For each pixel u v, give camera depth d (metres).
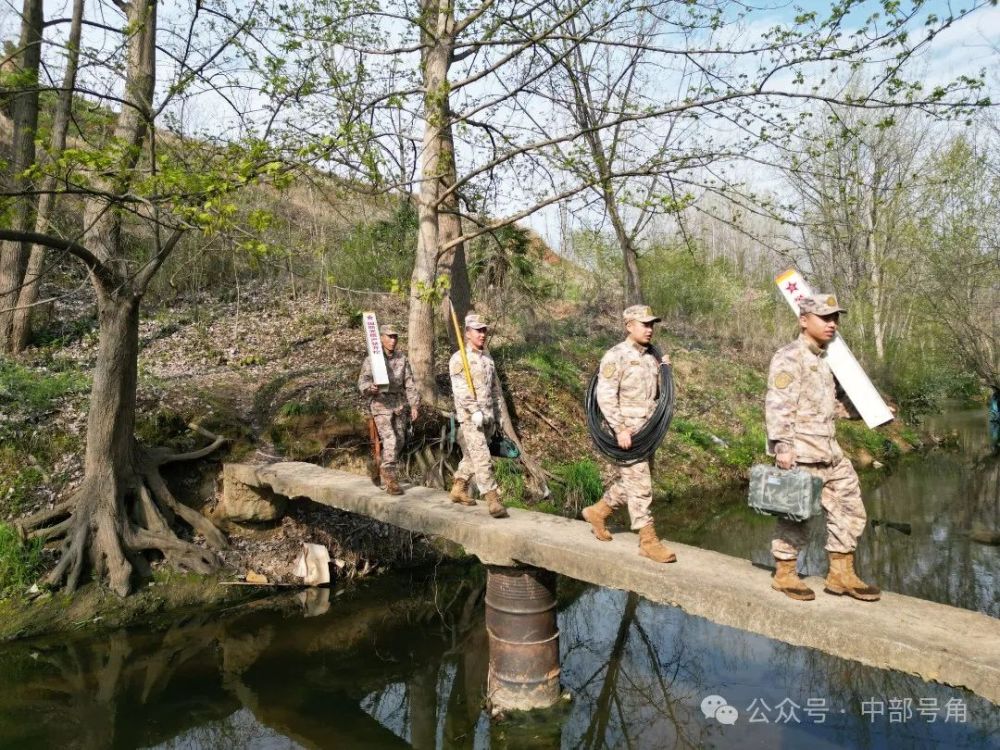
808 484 3.97
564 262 20.80
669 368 4.89
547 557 5.41
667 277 21.88
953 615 4.05
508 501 10.51
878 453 17.88
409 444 10.27
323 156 6.95
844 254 21.19
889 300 22.30
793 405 4.09
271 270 14.85
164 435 9.27
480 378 6.17
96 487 8.00
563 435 13.09
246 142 6.93
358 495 7.33
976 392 29.25
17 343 11.12
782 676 6.81
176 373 11.14
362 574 9.01
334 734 5.90
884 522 12.15
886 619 3.98
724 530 11.56
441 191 10.88
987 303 19.45
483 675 6.86
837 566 4.37
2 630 6.98
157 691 6.39
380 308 14.62
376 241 14.30
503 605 5.85
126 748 5.57
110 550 7.78
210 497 9.14
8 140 12.62
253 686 6.56
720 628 8.04
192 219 6.22
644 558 5.06
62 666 6.71
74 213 13.73
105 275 7.78
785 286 4.33
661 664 7.12
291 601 8.27
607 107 9.56
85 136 8.06
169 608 7.75
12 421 8.88
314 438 10.16
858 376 4.14
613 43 8.44
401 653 7.26
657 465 13.90
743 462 15.09
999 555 10.34
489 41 9.18
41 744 5.55
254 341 12.75
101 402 8.06
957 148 18.50
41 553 7.75
